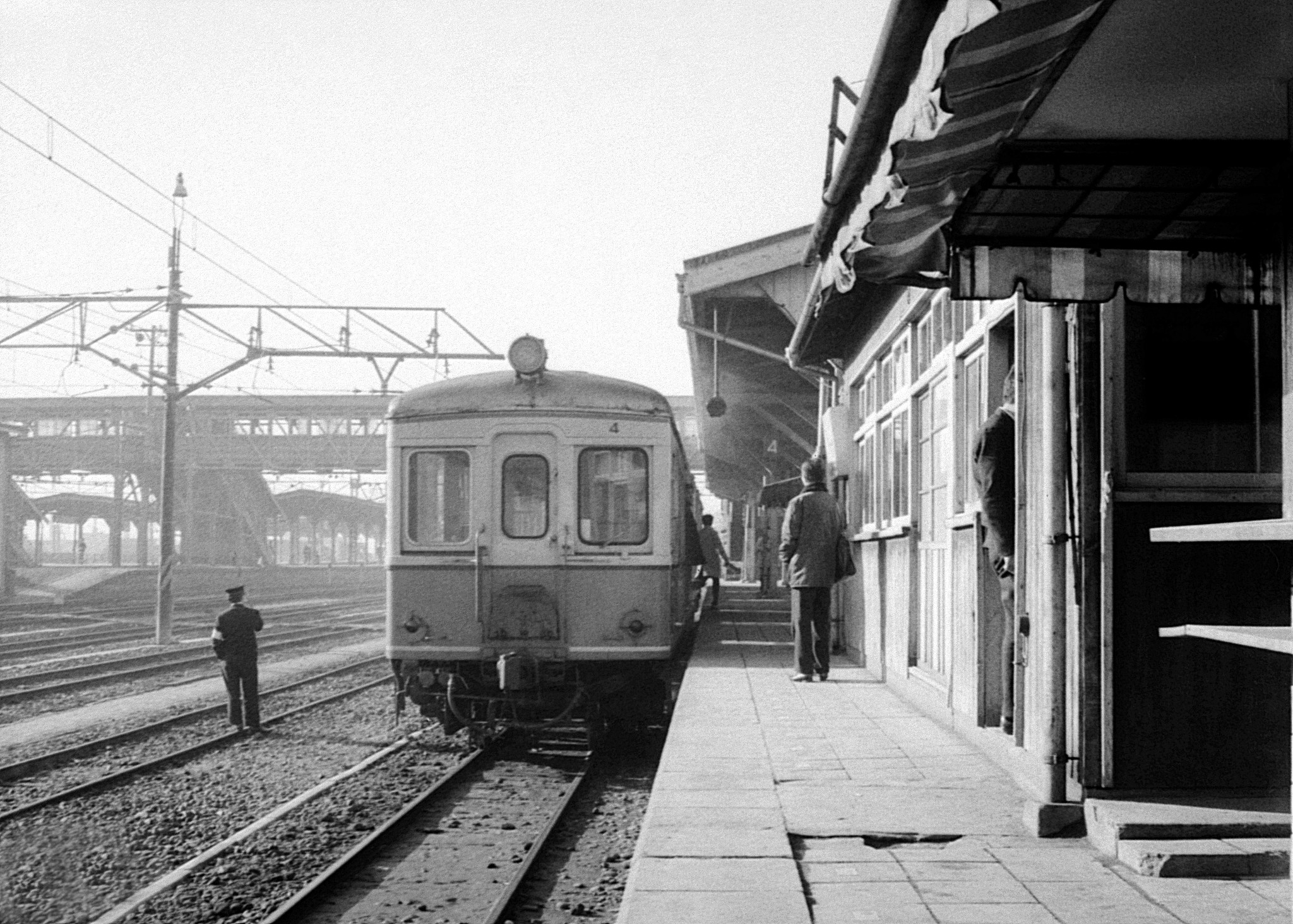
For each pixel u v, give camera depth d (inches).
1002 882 170.2
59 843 299.9
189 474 1913.1
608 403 423.2
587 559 416.5
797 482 1051.9
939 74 116.0
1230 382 195.2
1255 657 192.9
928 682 323.0
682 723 309.9
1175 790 192.7
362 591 2180.1
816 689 383.6
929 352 338.3
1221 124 156.9
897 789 228.2
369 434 1921.8
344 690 611.5
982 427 257.1
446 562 416.8
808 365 563.8
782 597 1084.5
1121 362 194.2
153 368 951.6
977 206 175.9
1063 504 195.9
